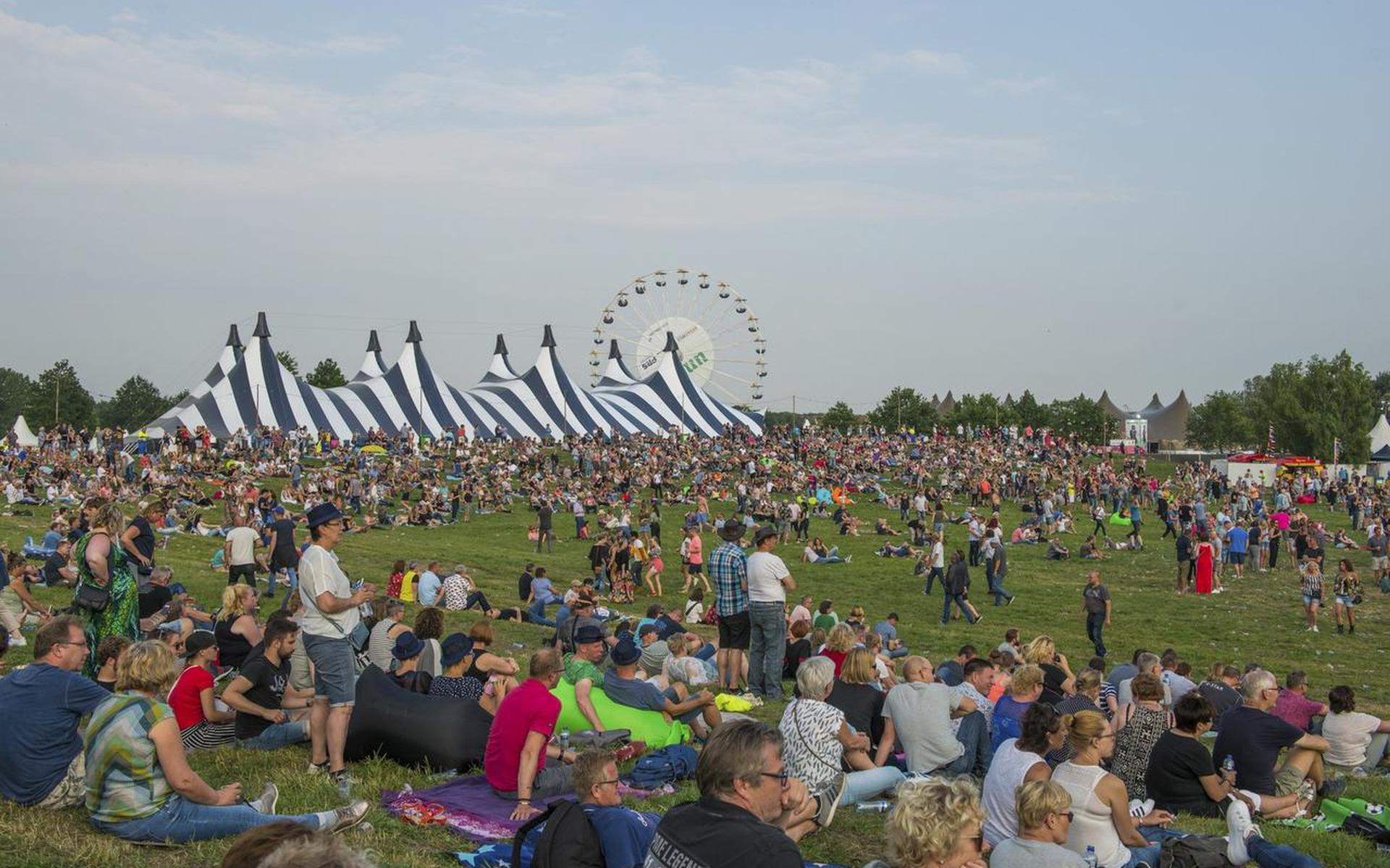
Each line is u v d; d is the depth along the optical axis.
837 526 47.22
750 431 82.38
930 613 27.67
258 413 64.81
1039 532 44.09
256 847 3.30
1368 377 93.75
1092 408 123.38
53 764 7.20
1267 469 66.75
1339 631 25.28
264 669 9.70
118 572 10.17
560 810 5.89
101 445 56.47
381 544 36.88
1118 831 7.23
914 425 122.69
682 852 4.70
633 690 10.79
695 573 28.53
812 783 8.11
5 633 10.35
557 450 68.75
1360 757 11.92
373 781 8.65
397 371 73.25
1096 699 11.28
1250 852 7.53
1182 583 31.41
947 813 5.22
